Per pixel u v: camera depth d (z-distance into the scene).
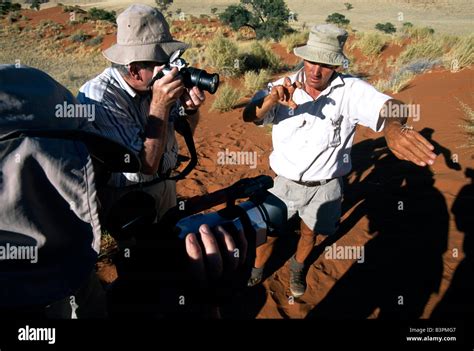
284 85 2.88
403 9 65.12
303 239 3.45
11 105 1.18
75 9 38.22
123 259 1.25
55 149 1.13
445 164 5.27
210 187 5.55
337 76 3.07
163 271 1.17
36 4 50.88
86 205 1.17
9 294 1.14
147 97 2.42
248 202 1.34
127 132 2.28
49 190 1.15
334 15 46.69
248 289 3.64
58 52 28.62
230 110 9.12
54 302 1.21
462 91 7.57
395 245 4.04
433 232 4.14
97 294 1.53
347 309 3.35
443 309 3.20
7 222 1.12
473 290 3.38
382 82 9.72
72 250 1.21
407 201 4.70
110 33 31.56
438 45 12.81
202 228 1.10
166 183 2.66
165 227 1.20
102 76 2.35
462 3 68.44
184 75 2.16
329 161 3.17
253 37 29.02
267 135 7.40
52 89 1.29
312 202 3.30
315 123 3.09
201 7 64.56
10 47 29.39
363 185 5.25
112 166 1.35
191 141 2.57
